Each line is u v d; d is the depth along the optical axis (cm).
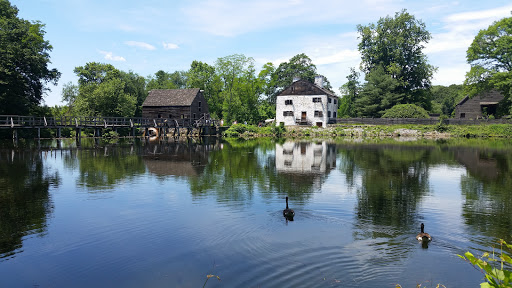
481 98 6159
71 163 2431
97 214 1211
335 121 6744
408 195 1509
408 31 6862
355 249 872
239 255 842
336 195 1498
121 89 5997
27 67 4322
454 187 1684
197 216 1177
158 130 5456
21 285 723
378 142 4597
